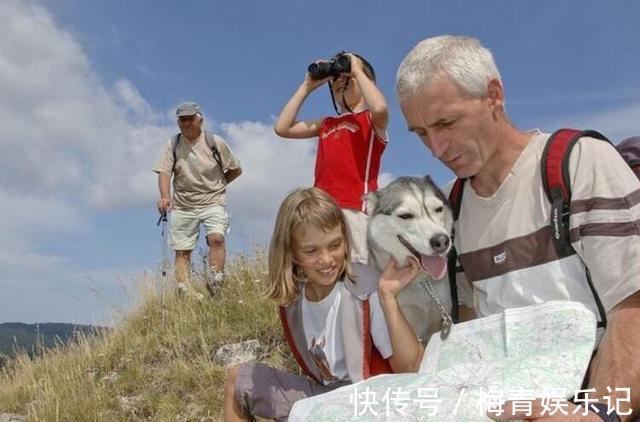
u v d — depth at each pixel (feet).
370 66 10.59
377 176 9.85
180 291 16.49
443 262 7.18
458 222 6.14
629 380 4.32
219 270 16.63
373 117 9.59
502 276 5.61
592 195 4.99
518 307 5.42
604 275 4.85
